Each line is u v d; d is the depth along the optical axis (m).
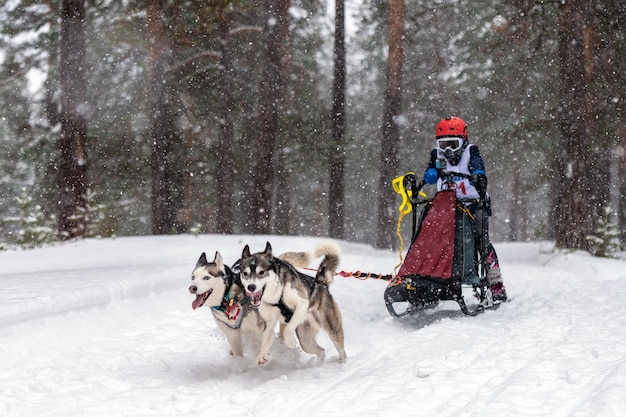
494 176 36.00
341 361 5.69
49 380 5.08
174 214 21.88
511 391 4.19
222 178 21.59
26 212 16.27
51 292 7.12
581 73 14.95
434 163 7.96
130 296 7.81
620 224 25.42
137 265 10.39
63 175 16.28
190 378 5.31
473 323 6.84
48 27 17.94
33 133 21.17
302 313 5.36
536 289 9.84
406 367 5.11
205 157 23.53
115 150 22.69
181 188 23.73
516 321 6.69
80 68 16.25
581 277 11.42
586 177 14.98
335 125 22.27
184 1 17.22
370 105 35.62
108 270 9.41
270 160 19.98
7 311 6.05
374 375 4.93
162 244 13.95
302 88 24.27
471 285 7.77
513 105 22.25
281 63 20.23
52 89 20.66
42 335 6.12
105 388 4.95
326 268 5.83
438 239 7.39
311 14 22.88
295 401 4.49
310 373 5.29
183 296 8.43
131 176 23.77
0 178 26.72
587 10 15.22
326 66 32.59
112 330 6.81
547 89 18.81
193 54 21.50
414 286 7.34
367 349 6.09
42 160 21.69
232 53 21.55
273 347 5.82
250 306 5.31
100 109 23.27
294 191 36.31
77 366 5.52
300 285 5.47
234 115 22.69
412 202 7.90
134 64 23.55
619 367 4.47
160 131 20.64
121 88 24.09
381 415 3.98
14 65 18.64
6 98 25.36
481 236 7.67
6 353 5.57
